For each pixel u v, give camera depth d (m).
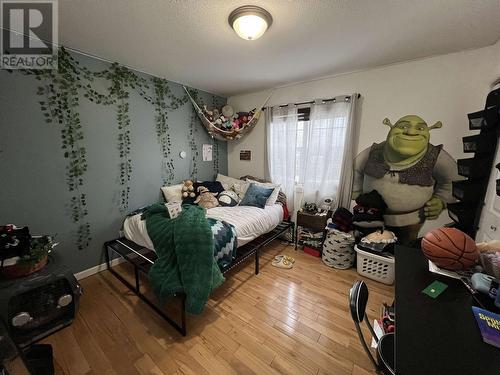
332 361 1.43
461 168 1.89
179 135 3.13
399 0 1.36
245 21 1.46
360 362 1.42
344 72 2.63
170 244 1.82
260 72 2.63
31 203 1.93
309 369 1.38
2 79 1.72
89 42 1.91
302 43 1.91
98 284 2.23
